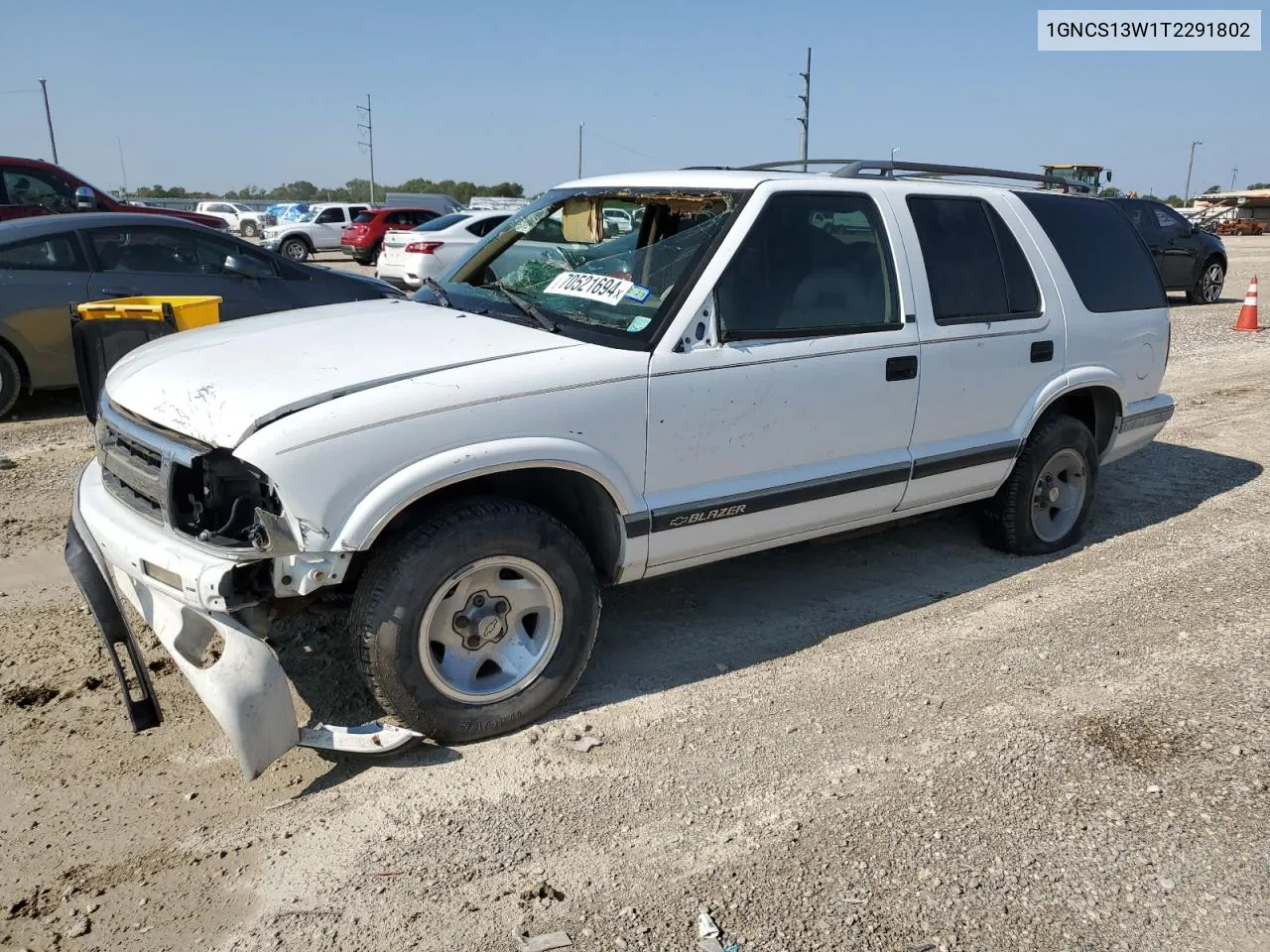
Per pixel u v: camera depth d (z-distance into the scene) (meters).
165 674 3.84
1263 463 7.35
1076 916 2.71
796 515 4.12
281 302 8.41
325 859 2.86
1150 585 5.01
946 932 2.64
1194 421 8.55
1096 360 5.25
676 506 3.73
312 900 2.69
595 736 3.52
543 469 3.60
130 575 3.29
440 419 3.15
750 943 2.57
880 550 5.43
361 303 4.34
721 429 3.79
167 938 2.55
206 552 3.01
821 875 2.84
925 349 4.39
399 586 3.14
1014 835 3.04
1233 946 2.62
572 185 4.68
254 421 2.97
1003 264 4.82
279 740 3.04
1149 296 5.62
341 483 3.00
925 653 4.24
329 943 2.55
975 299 4.67
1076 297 5.12
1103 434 5.64
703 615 4.57
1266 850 3.00
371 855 2.88
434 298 4.32
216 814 3.05
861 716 3.71
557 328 3.69
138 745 3.40
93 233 7.84
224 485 3.08
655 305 3.73
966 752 3.48
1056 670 4.09
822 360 4.04
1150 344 5.59
